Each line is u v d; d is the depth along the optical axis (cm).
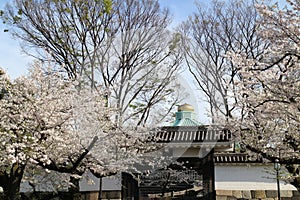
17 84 812
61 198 1123
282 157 862
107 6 1230
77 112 822
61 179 1004
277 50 712
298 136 827
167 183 1474
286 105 781
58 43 1254
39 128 787
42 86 814
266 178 1277
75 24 1271
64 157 891
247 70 777
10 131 752
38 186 1130
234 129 934
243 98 860
